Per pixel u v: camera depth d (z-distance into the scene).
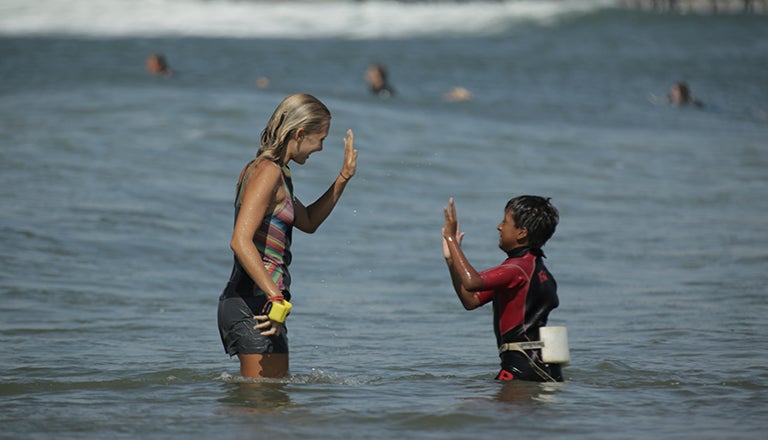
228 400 17.41
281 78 101.69
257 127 60.56
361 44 143.88
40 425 15.66
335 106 71.88
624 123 80.25
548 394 17.78
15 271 31.88
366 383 19.22
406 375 20.34
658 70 123.31
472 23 174.12
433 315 28.33
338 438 14.79
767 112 93.00
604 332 25.33
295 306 29.38
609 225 43.78
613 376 20.02
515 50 138.88
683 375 20.02
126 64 111.12
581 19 174.88
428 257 37.59
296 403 17.06
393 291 31.94
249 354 17.91
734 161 62.25
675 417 16.28
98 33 157.50
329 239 40.12
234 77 100.56
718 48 146.62
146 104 65.75
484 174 54.69
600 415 16.33
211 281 32.56
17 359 21.61
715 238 40.97
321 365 21.50
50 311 27.34
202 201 44.53
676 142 69.50
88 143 54.56
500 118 77.25
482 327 26.62
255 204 17.19
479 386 18.70
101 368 20.77
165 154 53.22
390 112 72.25
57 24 168.62
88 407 16.98
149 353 22.58
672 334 24.91
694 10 189.00
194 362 21.53
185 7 189.75
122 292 30.22
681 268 35.28
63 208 41.03
